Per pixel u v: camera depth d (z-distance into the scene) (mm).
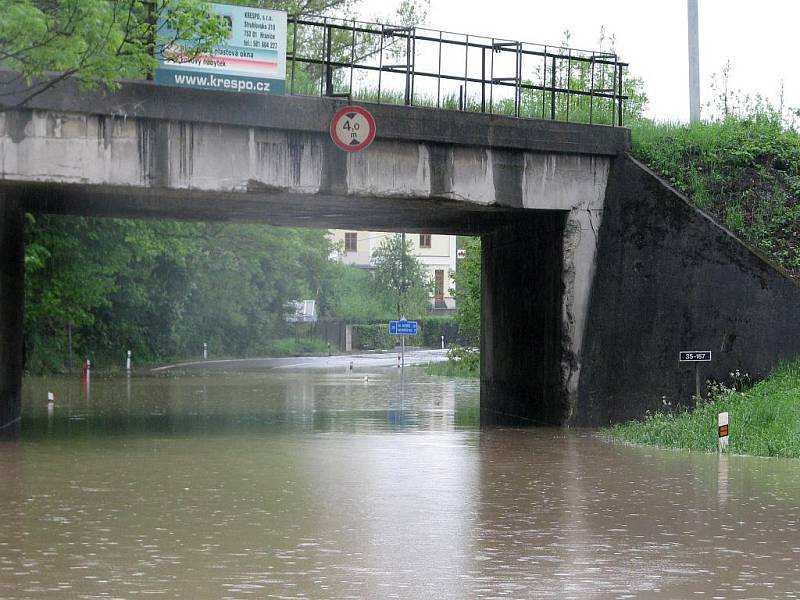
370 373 58812
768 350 25219
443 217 29844
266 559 11219
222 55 23672
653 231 26469
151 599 9453
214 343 77562
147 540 12188
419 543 12164
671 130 29078
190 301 71500
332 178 24859
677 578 10492
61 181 22672
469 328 52719
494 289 32969
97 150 22922
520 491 16203
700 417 23656
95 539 12234
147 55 20531
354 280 99500
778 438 21219
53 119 22578
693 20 32438
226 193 24109
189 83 23438
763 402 22766
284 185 24469
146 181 23328
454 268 115000
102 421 28062
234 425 27219
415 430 26219
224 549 11727
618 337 26719
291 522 13422
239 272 71812
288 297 85062
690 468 18859
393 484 16844
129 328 63094
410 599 9539
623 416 26391
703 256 25781
